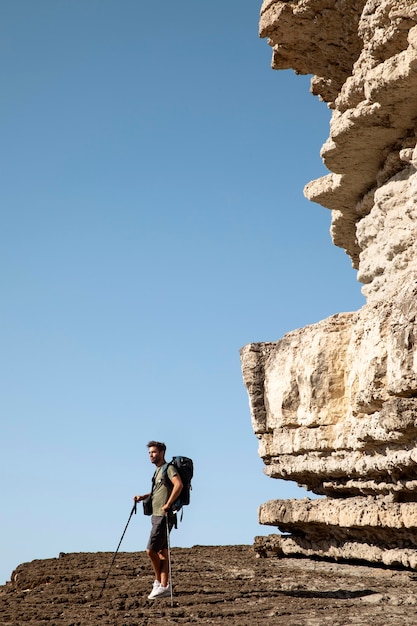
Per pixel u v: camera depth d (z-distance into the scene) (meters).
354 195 19.88
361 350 16.86
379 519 15.79
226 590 13.84
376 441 16.00
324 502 18.42
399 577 15.14
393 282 17.23
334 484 18.42
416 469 14.89
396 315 14.95
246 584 14.79
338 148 17.92
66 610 12.38
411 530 15.09
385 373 15.70
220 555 22.03
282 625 10.27
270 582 15.02
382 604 12.02
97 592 14.27
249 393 21.47
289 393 19.72
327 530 18.55
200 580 15.70
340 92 17.91
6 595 14.77
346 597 12.94
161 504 13.12
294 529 20.05
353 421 17.56
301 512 18.91
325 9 17.67
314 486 20.03
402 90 15.80
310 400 18.75
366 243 18.89
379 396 15.74
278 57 19.23
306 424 18.97
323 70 19.36
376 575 15.74
